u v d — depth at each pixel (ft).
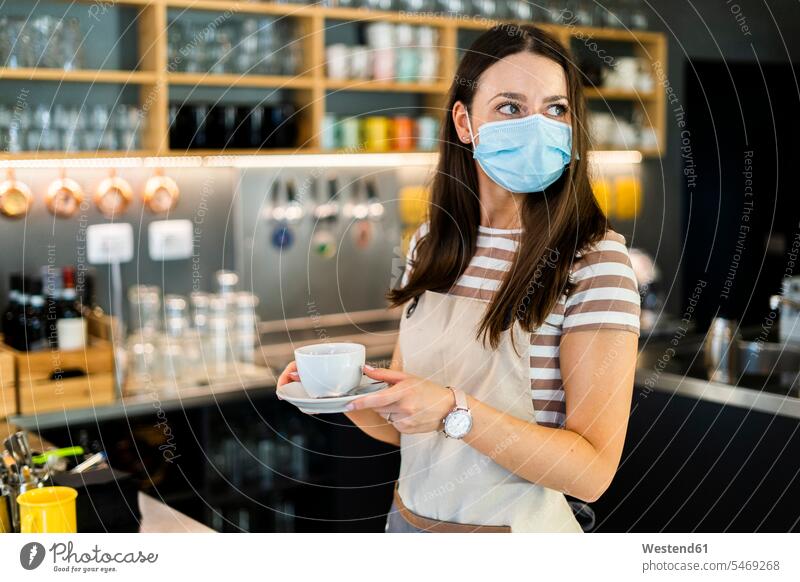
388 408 3.67
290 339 11.41
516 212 4.36
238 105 10.86
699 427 8.55
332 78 11.08
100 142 9.77
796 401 7.73
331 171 11.64
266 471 10.41
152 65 10.21
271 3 10.64
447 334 4.43
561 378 4.10
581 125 4.20
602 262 4.02
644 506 8.94
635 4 13.47
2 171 9.75
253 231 11.36
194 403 9.74
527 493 4.24
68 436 9.02
